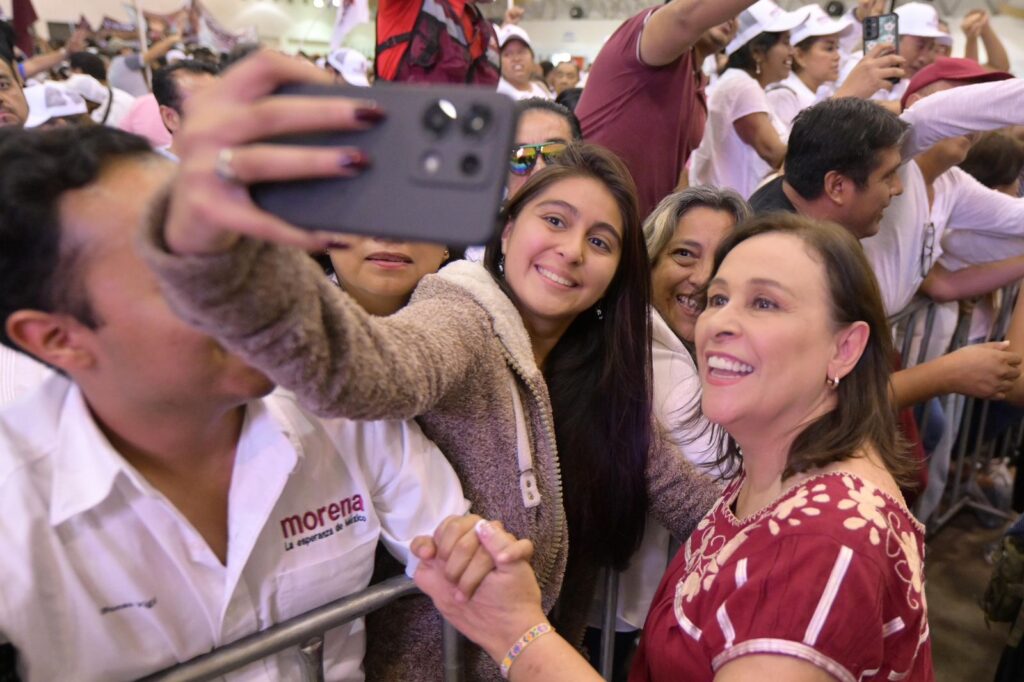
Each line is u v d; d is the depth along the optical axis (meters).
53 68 4.31
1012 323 1.78
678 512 1.22
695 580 0.88
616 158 1.12
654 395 1.33
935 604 2.39
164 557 0.72
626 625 1.44
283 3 6.74
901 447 0.97
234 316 0.47
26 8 3.92
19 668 0.66
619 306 1.15
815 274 0.87
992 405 2.74
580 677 0.77
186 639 0.75
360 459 0.86
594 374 1.17
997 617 1.79
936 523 2.70
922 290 2.29
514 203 1.12
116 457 0.66
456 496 0.92
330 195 0.42
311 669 0.83
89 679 0.70
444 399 0.90
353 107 0.41
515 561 0.81
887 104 3.24
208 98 0.41
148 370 0.60
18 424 0.67
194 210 0.40
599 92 2.13
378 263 1.12
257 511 0.74
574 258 1.04
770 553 0.77
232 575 0.75
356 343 0.62
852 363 0.88
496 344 0.95
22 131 0.56
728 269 0.93
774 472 0.93
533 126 1.77
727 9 1.73
